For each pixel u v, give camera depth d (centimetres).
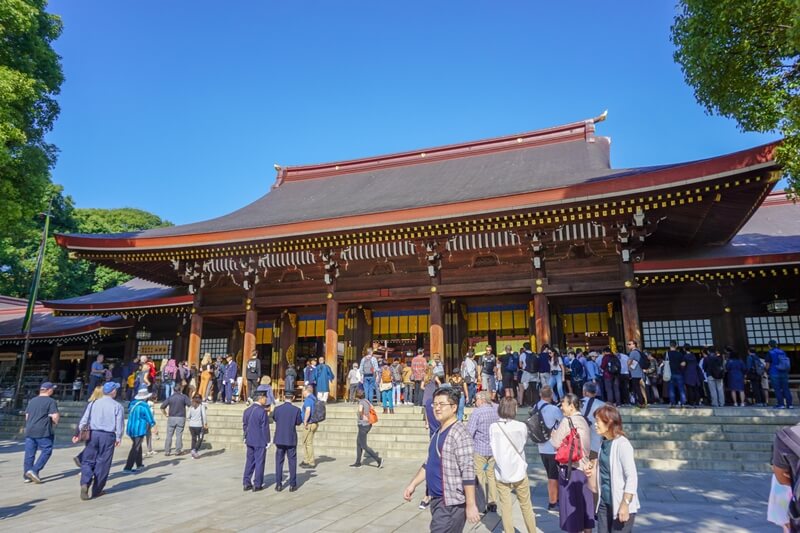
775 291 2106
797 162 1159
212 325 3108
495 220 2045
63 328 3341
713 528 802
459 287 2239
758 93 1223
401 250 2312
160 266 2895
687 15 1307
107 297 3347
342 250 2389
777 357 1633
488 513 922
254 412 1181
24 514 949
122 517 924
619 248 2022
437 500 543
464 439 546
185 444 1881
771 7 1116
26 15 1919
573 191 1869
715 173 1655
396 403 2086
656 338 2242
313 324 2831
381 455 1612
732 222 2031
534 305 2219
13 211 2027
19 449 1905
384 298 2361
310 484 1216
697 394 1788
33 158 2089
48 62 2150
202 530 841
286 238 2322
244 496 1091
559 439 675
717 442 1396
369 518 909
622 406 1705
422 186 2888
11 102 1945
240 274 2631
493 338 2498
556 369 1802
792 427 419
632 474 575
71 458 1661
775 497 419
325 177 3831
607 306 2397
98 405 1111
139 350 3222
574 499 648
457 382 1684
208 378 2344
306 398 1477
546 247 2144
